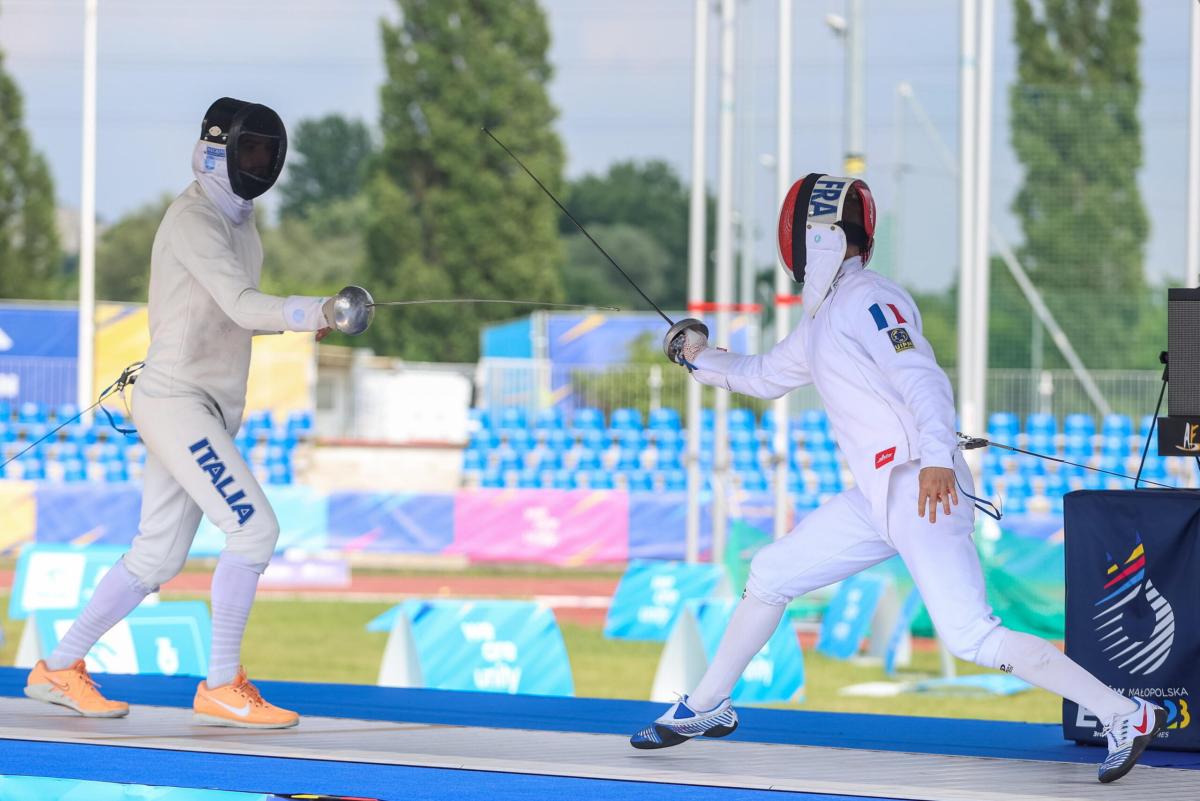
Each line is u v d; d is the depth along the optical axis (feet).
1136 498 24.04
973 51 47.75
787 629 41.42
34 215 229.86
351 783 21.79
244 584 24.86
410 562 90.48
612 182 346.13
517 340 155.84
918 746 24.27
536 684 37.63
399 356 217.77
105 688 29.19
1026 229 146.92
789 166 53.21
